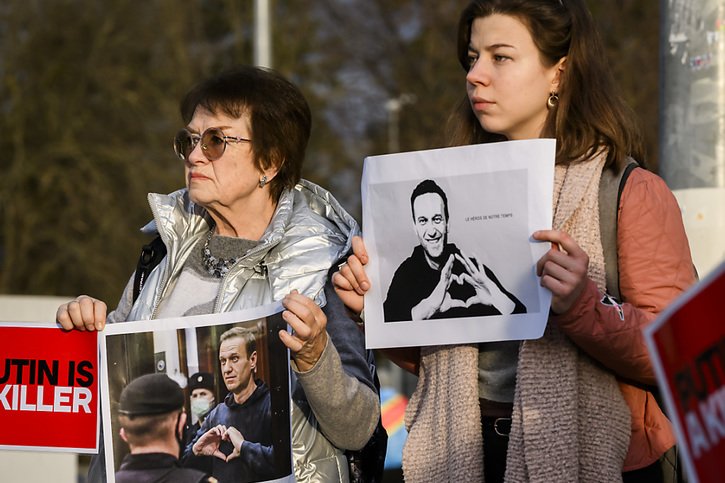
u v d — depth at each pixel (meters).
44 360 3.79
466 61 3.86
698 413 2.06
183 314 3.98
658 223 3.41
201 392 3.68
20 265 24.92
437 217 3.50
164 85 25.45
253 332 3.67
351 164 25.91
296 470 3.78
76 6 25.20
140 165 25.08
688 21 4.99
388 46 25.97
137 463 3.67
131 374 3.71
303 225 4.05
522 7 3.58
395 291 3.55
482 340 3.43
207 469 3.64
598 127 3.54
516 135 3.72
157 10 25.47
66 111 25.00
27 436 3.79
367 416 3.75
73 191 24.91
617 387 3.47
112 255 25.00
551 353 3.44
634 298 3.39
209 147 3.96
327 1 26.22
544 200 3.38
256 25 17.16
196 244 4.15
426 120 24.72
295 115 4.09
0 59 24.88
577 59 3.61
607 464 3.39
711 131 4.95
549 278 3.21
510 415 3.55
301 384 3.64
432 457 3.66
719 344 2.02
